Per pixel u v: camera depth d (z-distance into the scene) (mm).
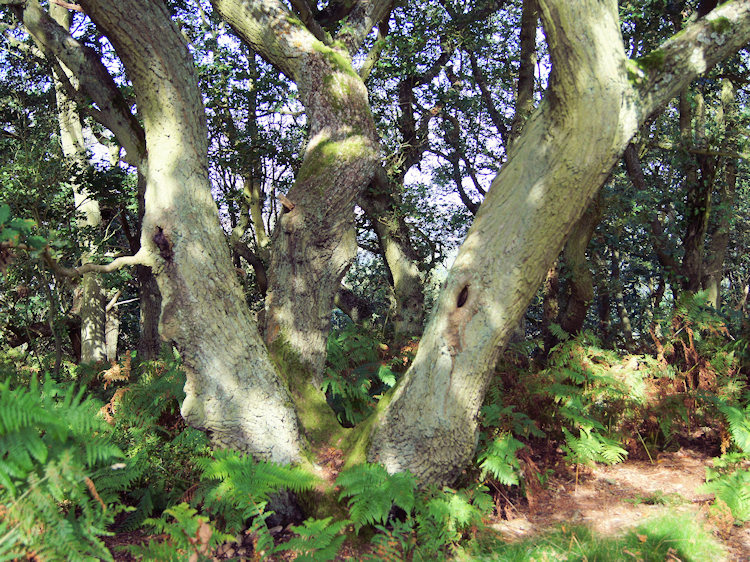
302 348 4457
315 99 4562
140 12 3631
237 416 3732
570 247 8156
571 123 3217
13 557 2451
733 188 10742
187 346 3705
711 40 3393
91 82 4453
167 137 3797
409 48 9008
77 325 12484
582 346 6164
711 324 6219
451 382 3529
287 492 3762
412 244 12453
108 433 3799
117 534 3676
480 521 3699
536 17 9547
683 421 5613
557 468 5094
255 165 10391
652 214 9383
